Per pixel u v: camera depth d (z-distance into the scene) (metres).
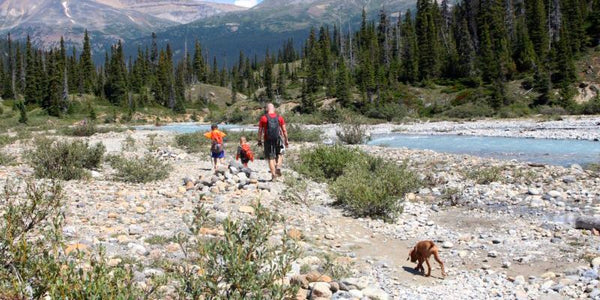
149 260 5.28
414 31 109.69
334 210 9.89
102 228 6.68
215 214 7.93
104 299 2.85
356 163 13.52
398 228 8.64
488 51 78.31
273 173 11.99
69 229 6.22
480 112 58.69
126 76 127.44
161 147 25.16
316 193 11.56
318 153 14.90
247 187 10.98
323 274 5.45
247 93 164.00
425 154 21.75
